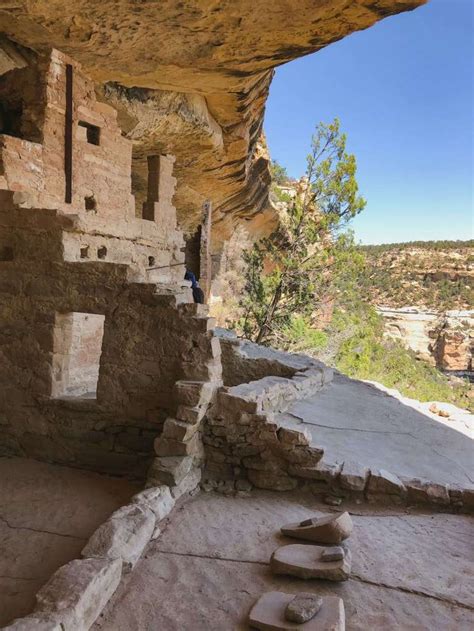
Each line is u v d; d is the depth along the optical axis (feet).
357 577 11.19
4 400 19.26
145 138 36.63
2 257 19.44
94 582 9.87
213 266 70.08
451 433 22.24
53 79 22.63
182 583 11.05
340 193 51.62
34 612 9.02
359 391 28.99
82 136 24.38
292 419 21.20
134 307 17.47
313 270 52.44
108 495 16.20
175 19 20.88
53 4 19.62
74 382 22.58
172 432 15.37
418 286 228.02
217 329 35.91
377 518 14.29
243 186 53.57
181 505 14.75
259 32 22.00
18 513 14.82
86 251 22.18
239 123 39.70
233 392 17.22
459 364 197.98
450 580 11.22
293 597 10.27
